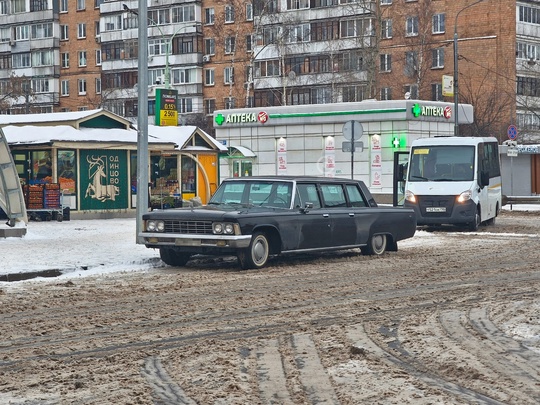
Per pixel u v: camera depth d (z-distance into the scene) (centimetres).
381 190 5188
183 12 10050
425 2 8519
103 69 10556
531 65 8694
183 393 836
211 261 2153
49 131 3622
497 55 8500
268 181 2061
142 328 1207
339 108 5272
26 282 1731
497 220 3950
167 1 10112
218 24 9606
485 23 8550
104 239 2578
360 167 5247
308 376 900
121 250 2256
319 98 9112
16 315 1324
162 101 5238
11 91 9581
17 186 2658
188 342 1099
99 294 1551
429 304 1414
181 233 1912
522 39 8631
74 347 1070
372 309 1362
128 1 10369
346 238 2133
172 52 10125
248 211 1919
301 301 1457
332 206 2117
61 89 11081
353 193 2205
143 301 1465
